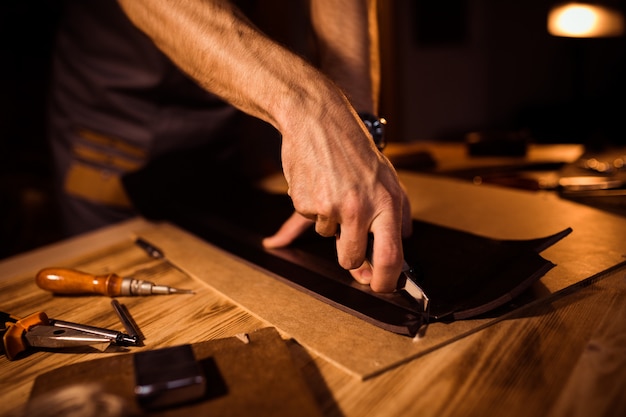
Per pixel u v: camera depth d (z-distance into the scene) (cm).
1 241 220
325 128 54
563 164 126
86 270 82
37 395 46
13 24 227
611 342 52
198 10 63
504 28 375
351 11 90
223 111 131
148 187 103
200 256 83
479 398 45
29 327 59
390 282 57
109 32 123
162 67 121
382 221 55
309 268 72
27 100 247
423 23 343
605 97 359
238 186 112
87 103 131
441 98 370
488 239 72
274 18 207
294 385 46
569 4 153
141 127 128
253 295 67
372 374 49
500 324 57
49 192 237
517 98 387
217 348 52
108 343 56
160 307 67
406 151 147
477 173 125
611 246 75
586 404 43
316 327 58
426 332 55
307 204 57
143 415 43
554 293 62
